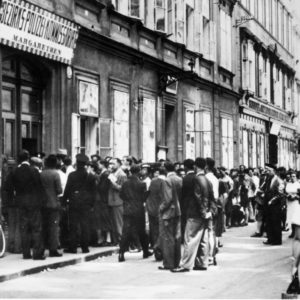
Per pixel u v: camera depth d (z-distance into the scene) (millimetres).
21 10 14789
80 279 11469
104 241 15938
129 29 22078
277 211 17344
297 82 62938
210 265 13281
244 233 20734
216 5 32531
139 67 22844
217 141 32438
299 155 60031
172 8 25812
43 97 17250
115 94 20766
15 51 15258
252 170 25281
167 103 25562
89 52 19125
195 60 28984
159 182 14570
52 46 16438
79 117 18344
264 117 44719
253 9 42938
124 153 21375
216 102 32312
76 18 18297
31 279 11422
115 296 9891
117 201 15727
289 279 11594
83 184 14094
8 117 15781
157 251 13867
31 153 16547
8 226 14023
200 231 12594
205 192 12484
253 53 41844
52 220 13461
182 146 27203
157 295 9984
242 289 10555
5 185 13211
